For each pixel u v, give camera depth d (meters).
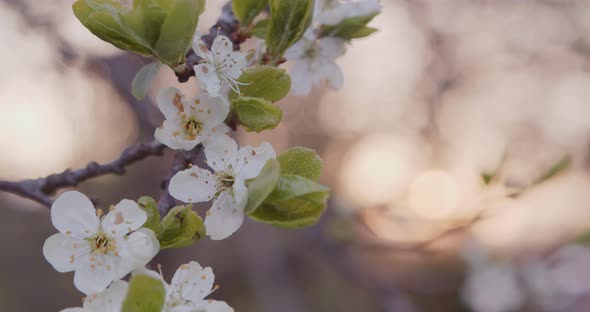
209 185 0.32
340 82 0.37
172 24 0.31
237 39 0.35
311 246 0.89
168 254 1.13
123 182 1.22
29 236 1.38
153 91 0.75
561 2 1.24
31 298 1.38
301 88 0.36
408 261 1.04
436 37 1.23
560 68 1.28
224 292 1.32
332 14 0.36
